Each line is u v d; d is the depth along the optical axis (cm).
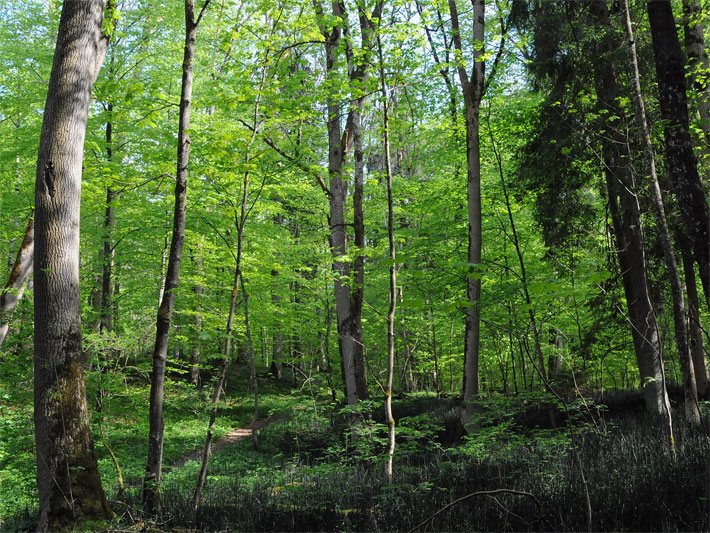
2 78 1296
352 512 576
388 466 700
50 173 571
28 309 1061
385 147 738
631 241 1025
